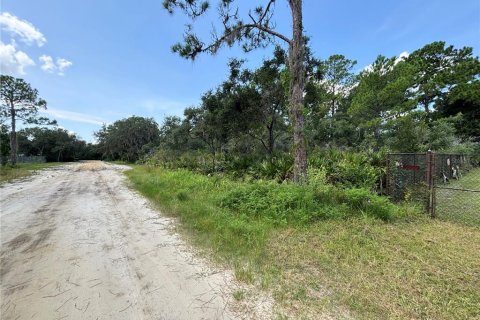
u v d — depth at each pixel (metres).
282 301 2.55
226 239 4.13
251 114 13.73
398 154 6.67
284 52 13.07
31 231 4.86
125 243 4.21
